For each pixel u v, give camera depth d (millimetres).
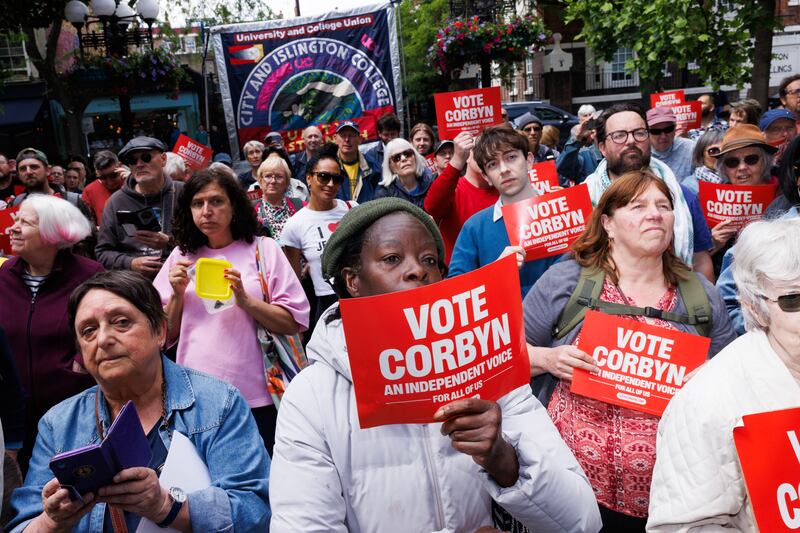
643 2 11797
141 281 2346
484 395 1588
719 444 1726
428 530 1671
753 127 4848
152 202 5191
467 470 1701
